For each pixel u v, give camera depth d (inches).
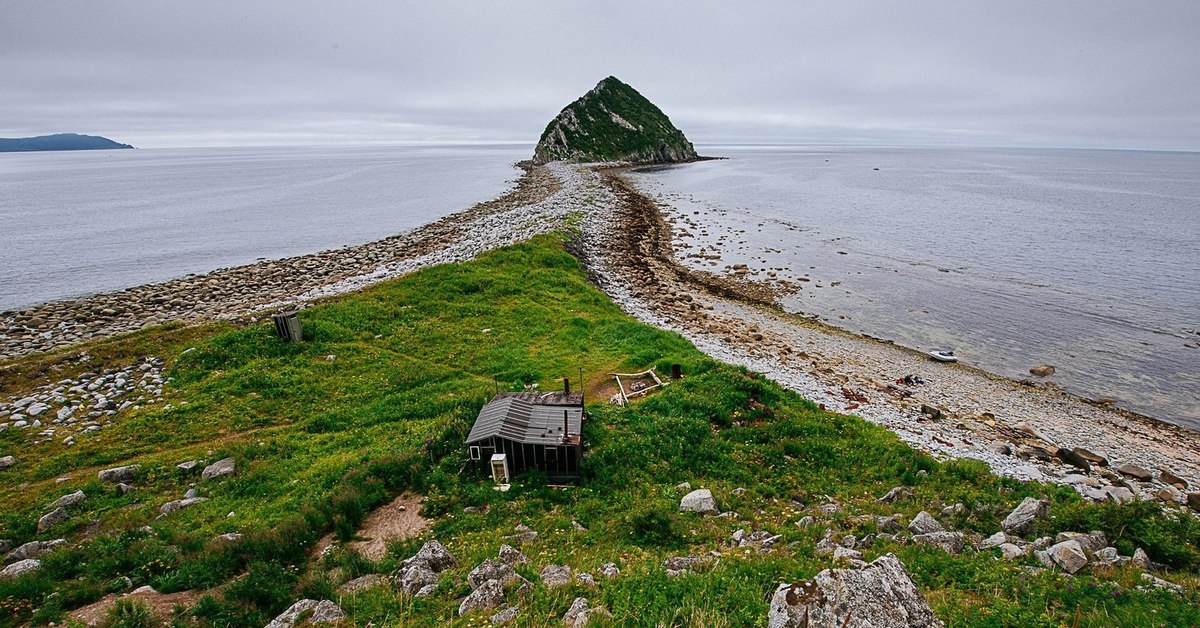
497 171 7652.6
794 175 6953.7
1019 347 1553.9
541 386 1058.7
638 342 1261.1
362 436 874.8
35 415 949.8
